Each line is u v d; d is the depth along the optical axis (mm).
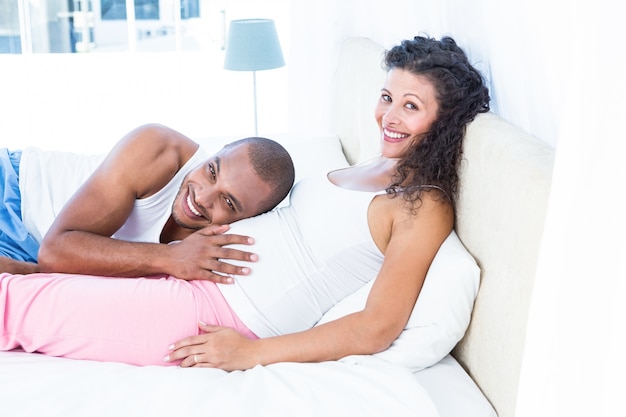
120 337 1385
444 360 1428
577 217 843
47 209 1822
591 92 813
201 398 1205
